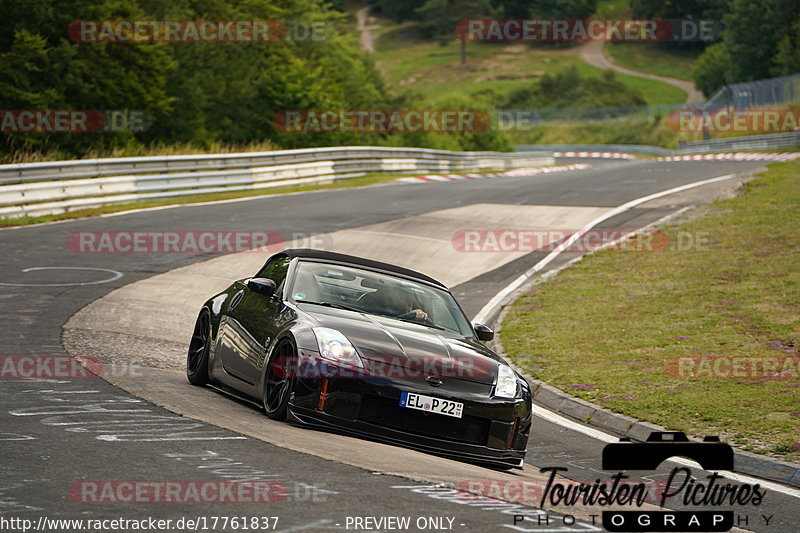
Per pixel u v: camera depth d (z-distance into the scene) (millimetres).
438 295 30297
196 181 105250
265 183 118062
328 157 136875
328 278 29109
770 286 56750
